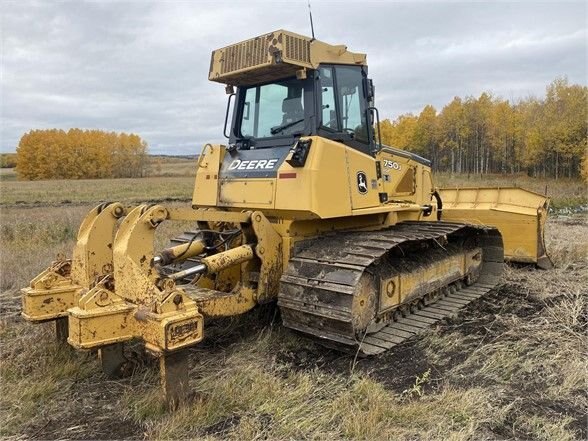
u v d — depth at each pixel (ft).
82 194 106.32
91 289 12.72
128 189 127.34
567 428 11.52
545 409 12.39
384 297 16.69
